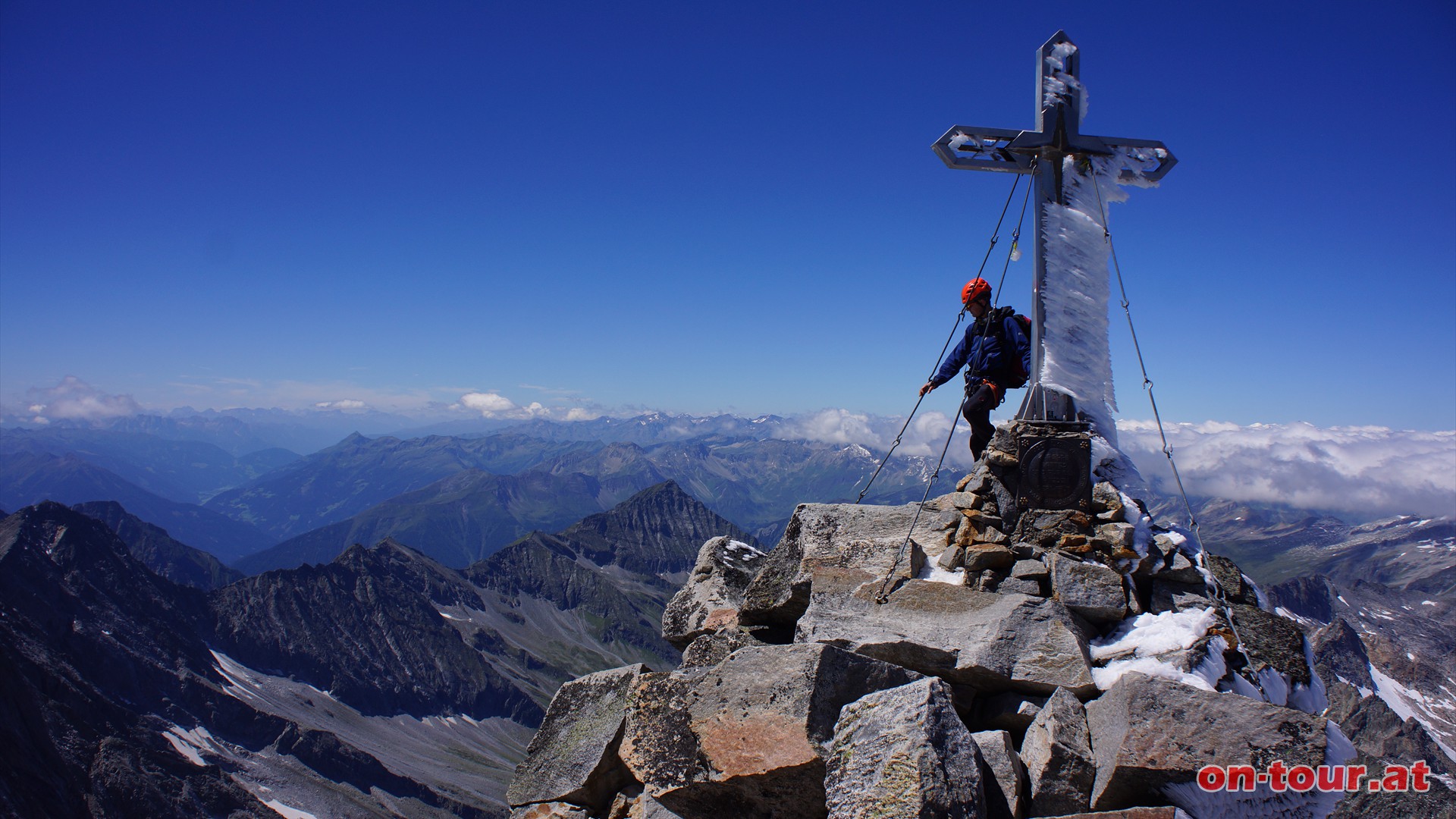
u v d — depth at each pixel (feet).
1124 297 37.73
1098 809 25.64
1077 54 39.29
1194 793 24.71
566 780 34.35
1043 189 38.91
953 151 39.63
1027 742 28.32
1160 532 35.14
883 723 25.46
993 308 39.91
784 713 28.71
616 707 35.22
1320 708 30.09
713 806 30.60
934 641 31.78
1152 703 25.91
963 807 23.00
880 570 35.99
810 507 40.27
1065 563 32.94
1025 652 30.48
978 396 38.99
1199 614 30.94
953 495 38.32
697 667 34.35
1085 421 36.94
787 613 38.73
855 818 23.58
